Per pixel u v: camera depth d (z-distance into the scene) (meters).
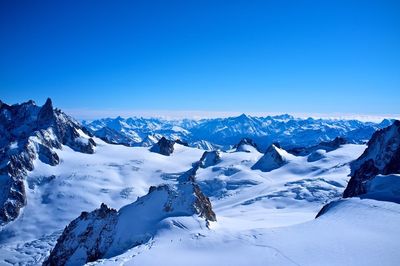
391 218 58.78
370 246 48.94
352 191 116.69
